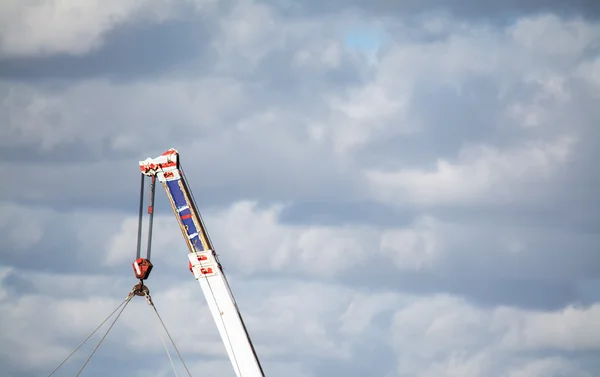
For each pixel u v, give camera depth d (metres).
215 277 63.16
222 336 63.28
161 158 63.19
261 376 62.97
